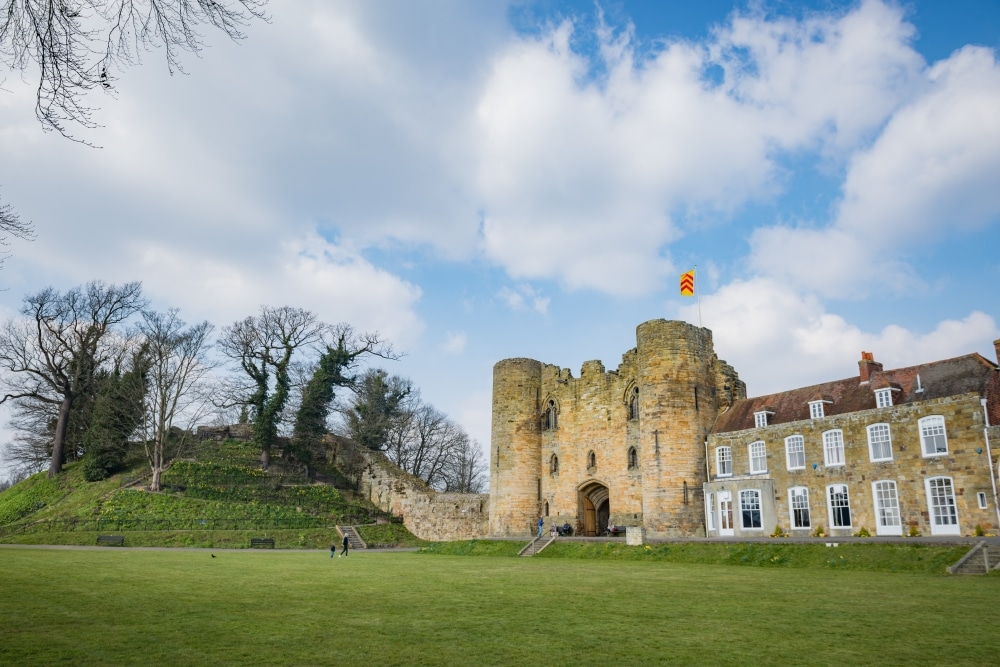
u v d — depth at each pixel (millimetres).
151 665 9211
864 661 9977
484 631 12148
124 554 32469
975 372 32438
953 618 13742
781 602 16234
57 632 11320
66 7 7766
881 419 34062
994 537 27594
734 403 44969
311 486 60188
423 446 79938
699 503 41344
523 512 51438
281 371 62125
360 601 15938
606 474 48469
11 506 54000
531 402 53781
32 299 56750
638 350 45031
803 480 36969
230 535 47375
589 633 12047
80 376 59875
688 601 16438
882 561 26359
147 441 58906
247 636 11320
